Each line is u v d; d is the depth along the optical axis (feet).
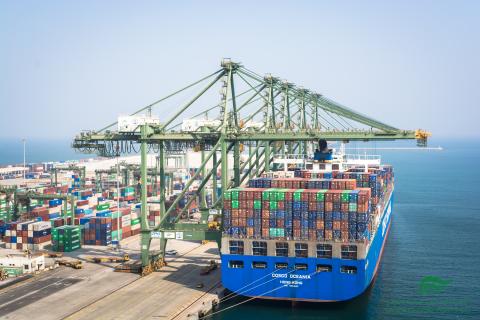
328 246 195.00
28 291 213.46
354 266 191.93
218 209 310.65
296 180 232.94
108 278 233.55
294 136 245.45
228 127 260.62
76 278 233.76
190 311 187.62
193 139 250.98
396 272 257.75
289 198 200.23
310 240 196.03
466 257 288.92
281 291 200.13
